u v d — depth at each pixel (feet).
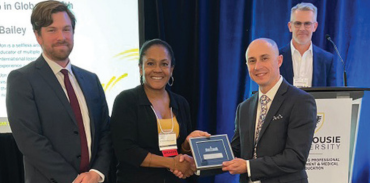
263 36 11.25
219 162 6.63
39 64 6.62
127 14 10.41
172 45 11.28
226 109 11.35
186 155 7.22
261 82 6.33
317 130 7.34
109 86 10.45
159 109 7.47
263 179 6.18
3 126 10.05
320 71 11.10
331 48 11.30
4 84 10.03
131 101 7.27
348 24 11.26
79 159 6.63
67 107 6.54
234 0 11.08
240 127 6.81
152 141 7.18
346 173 7.39
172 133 7.30
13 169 10.78
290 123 6.10
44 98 6.42
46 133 6.41
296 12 10.87
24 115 6.22
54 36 6.39
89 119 6.93
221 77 11.28
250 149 6.47
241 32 11.19
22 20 10.01
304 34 10.90
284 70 11.16
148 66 7.39
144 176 7.09
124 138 7.00
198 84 11.30
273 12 11.18
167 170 7.27
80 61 10.27
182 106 7.88
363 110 11.28
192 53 11.36
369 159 11.25
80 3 10.18
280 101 6.24
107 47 10.39
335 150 7.37
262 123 6.38
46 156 6.17
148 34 11.12
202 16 11.06
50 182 6.35
